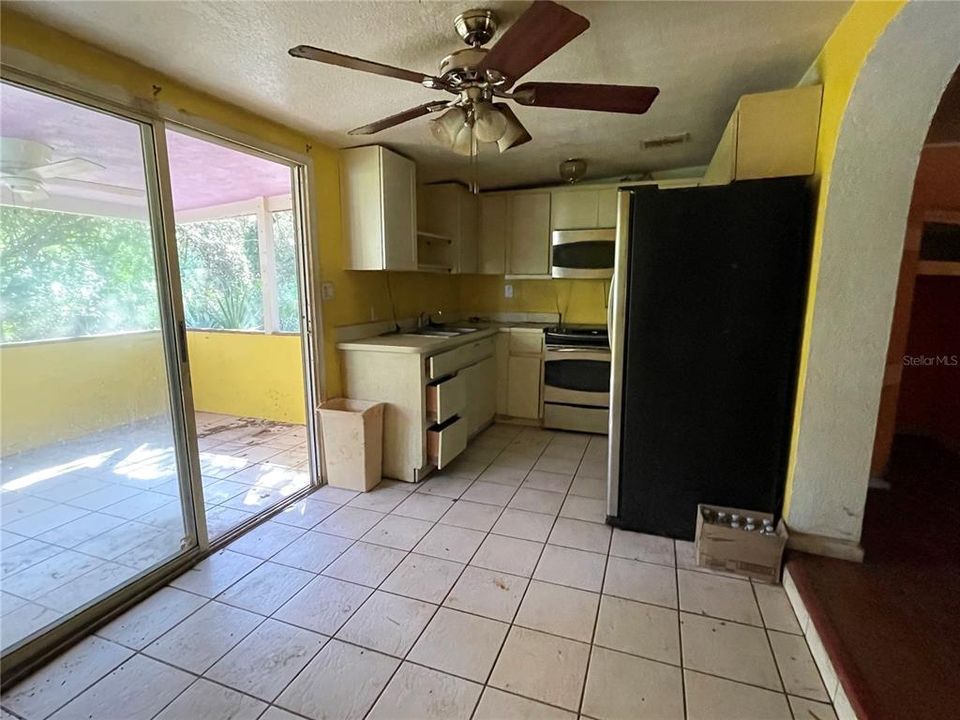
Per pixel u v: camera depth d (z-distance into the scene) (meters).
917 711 1.24
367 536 2.36
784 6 1.56
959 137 2.47
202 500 2.19
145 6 1.46
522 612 1.81
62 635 1.66
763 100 1.98
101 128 1.84
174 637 1.69
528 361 4.10
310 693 1.46
